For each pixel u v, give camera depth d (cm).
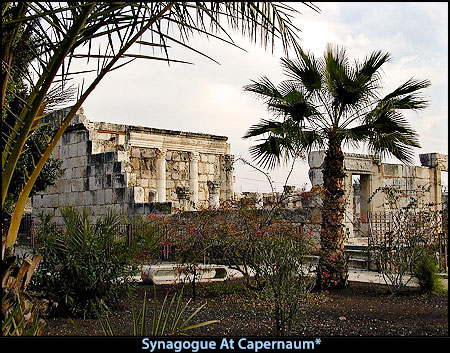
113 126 2197
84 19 444
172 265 1171
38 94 447
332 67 998
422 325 721
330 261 1052
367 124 1034
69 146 2045
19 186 1177
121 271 852
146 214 1720
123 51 468
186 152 2630
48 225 861
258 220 958
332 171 1080
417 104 1025
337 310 837
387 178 1900
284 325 677
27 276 504
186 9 477
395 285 1001
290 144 1070
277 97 1056
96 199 1917
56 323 748
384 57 1019
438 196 2111
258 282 911
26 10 476
